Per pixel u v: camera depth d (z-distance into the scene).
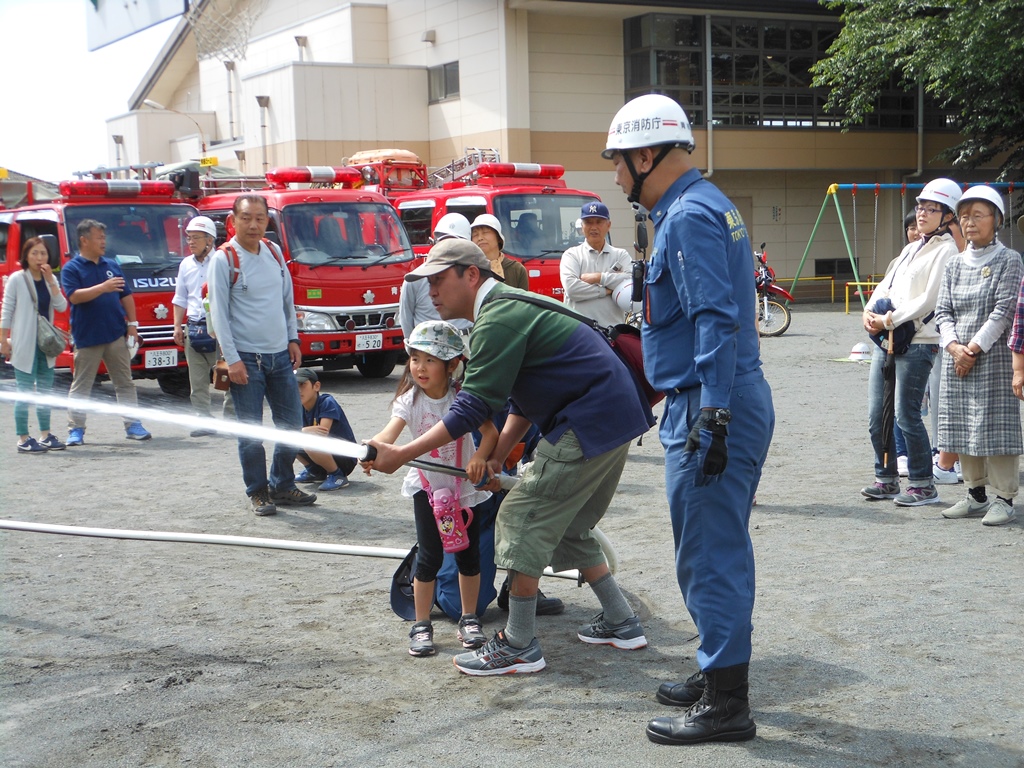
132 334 10.75
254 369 7.32
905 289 6.76
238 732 3.83
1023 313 6.04
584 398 4.12
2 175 16.23
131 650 4.69
